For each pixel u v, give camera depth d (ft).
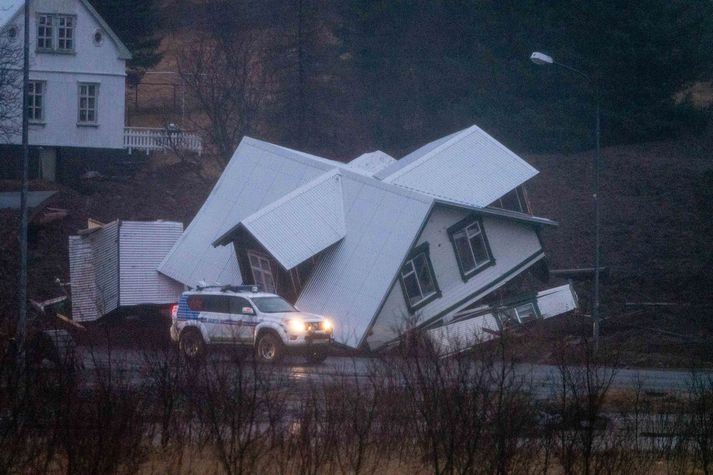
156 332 331.77
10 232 516.73
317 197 460.55
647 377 305.73
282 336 339.77
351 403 157.58
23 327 206.08
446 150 499.10
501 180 481.87
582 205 639.35
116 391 154.51
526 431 154.10
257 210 487.20
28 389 141.18
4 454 134.72
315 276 440.04
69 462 129.39
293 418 163.12
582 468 141.59
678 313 475.72
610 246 583.99
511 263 468.75
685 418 194.80
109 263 477.77
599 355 279.08
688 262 546.26
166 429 148.15
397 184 467.11
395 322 395.14
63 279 496.23
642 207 628.28
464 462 137.69
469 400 148.05
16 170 654.12
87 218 574.97
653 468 154.71
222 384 151.43
